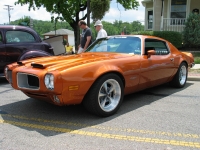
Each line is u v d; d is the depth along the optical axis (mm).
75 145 2949
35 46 7301
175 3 15922
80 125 3586
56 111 4230
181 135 3242
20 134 3279
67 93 3387
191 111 4258
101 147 2898
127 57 4344
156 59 4941
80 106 4512
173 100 4992
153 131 3369
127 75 4195
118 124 3627
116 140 3090
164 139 3121
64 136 3209
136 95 5422
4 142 3041
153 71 4832
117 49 4961
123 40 5102
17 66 4094
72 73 3396
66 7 15781
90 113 4105
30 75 3664
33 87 3664
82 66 3553
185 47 14680
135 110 4301
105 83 3820
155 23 16375
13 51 6906
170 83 6086
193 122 3719
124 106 4551
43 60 4117
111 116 3973
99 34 7105
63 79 3303
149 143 3008
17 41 7043
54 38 8578
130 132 3334
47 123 3674
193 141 3066
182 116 3990
